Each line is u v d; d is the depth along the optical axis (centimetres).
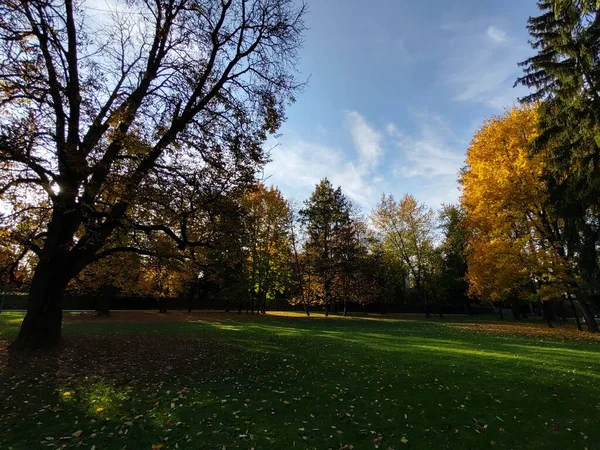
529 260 2123
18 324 2005
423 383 866
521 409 714
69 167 940
